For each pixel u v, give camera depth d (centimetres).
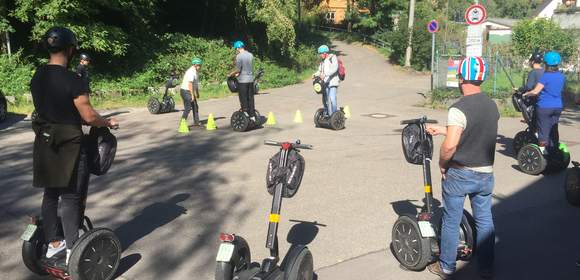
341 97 2077
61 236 443
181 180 771
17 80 1688
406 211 629
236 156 941
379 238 544
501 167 863
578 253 506
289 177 379
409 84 2717
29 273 457
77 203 421
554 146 803
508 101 1631
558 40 2312
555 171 823
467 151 417
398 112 1641
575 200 650
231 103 1853
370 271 464
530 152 805
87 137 433
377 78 3036
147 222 590
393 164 870
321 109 1271
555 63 773
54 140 399
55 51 407
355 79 2950
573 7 2991
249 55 1195
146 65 2216
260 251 507
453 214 430
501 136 1172
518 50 2480
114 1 2116
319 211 629
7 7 1922
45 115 402
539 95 794
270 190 385
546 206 655
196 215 615
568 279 449
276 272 369
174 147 1032
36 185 405
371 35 4928
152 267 471
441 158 421
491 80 1969
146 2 2348
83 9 1920
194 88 1234
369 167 848
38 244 435
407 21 3706
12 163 891
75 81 403
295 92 2261
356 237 546
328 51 1226
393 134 1191
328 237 545
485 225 438
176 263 480
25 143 1084
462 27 3650
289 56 3212
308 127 1294
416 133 460
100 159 433
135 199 677
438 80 1873
